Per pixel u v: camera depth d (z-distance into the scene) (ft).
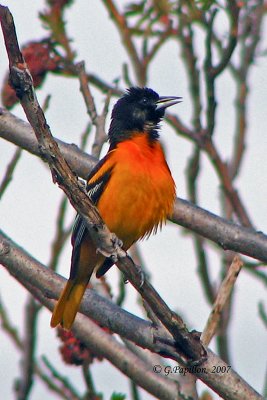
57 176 28.07
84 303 34.40
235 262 31.12
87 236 35.86
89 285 39.96
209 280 40.06
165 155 39.63
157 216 37.35
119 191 36.09
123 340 35.86
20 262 35.42
